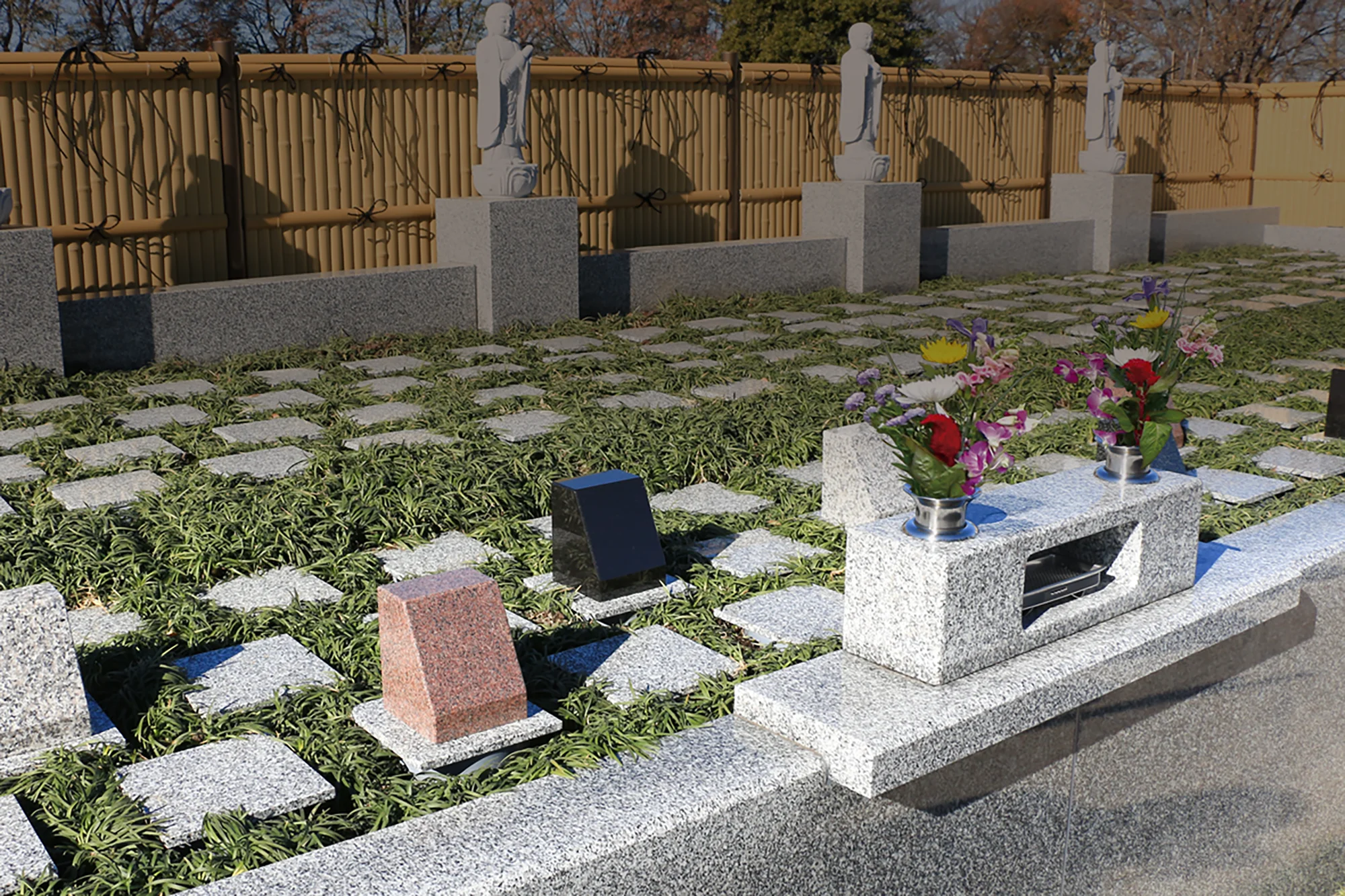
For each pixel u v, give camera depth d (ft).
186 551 17.15
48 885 9.59
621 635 14.78
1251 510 19.62
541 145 41.78
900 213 48.34
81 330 31.24
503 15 37.06
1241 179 60.70
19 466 22.07
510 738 11.63
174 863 10.03
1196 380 29.19
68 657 11.73
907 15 87.66
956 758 10.57
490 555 17.60
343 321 35.68
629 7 95.45
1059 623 11.78
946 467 10.96
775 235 49.52
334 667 13.97
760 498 20.72
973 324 11.57
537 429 25.26
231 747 11.80
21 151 32.09
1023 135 58.75
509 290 38.11
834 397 28.35
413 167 39.09
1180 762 12.78
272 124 36.14
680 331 38.14
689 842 9.65
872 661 11.54
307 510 18.48
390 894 8.69
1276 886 14.38
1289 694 13.76
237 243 35.83
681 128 45.60
